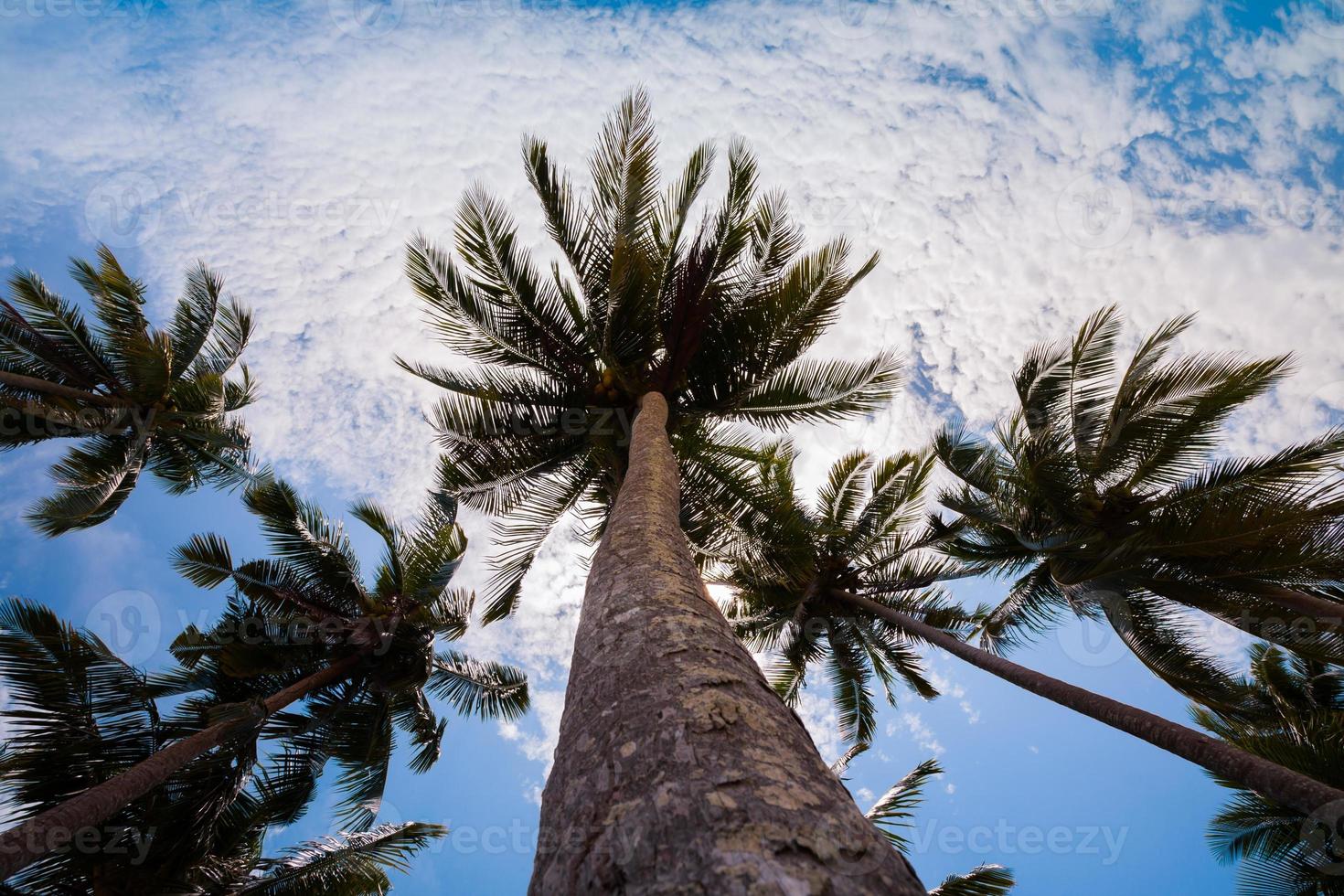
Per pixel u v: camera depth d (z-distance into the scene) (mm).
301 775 10469
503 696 12969
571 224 8938
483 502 9633
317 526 12062
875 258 9047
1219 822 11984
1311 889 10602
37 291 12125
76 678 8953
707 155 8969
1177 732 7109
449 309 8766
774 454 11430
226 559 10758
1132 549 9422
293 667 10859
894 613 12555
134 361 12055
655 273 9414
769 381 9617
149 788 7566
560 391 9781
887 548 13750
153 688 9797
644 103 8633
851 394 9336
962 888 9016
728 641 2244
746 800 1303
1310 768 9133
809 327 9367
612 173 8586
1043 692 8883
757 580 13289
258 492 11562
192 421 13242
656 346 9695
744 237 9141
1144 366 10008
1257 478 9039
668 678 1886
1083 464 10234
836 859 1163
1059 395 10547
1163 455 9758
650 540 3396
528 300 9047
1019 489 10922
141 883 8789
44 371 12500
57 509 11234
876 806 9289
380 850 9398
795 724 1789
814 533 11430
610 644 2266
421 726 12711
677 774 1421
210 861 9539
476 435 9266
